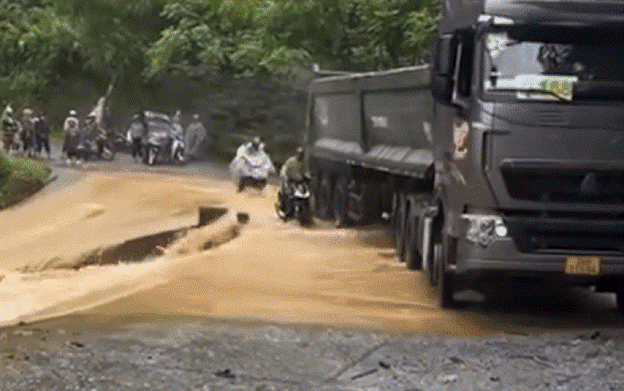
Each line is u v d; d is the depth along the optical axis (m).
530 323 17.39
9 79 82.44
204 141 70.56
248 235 31.38
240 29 73.69
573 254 17.09
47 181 46.66
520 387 12.37
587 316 18.41
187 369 12.95
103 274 24.81
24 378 12.35
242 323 16.22
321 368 13.16
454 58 17.64
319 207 37.00
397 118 27.25
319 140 37.78
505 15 17.20
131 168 59.44
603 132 17.03
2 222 34.34
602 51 17.16
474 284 18.38
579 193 17.11
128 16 80.00
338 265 24.58
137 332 15.26
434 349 14.47
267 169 44.53
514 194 17.11
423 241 20.97
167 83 74.38
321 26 69.06
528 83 17.08
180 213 36.09
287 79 68.25
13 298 21.50
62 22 78.75
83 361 13.26
